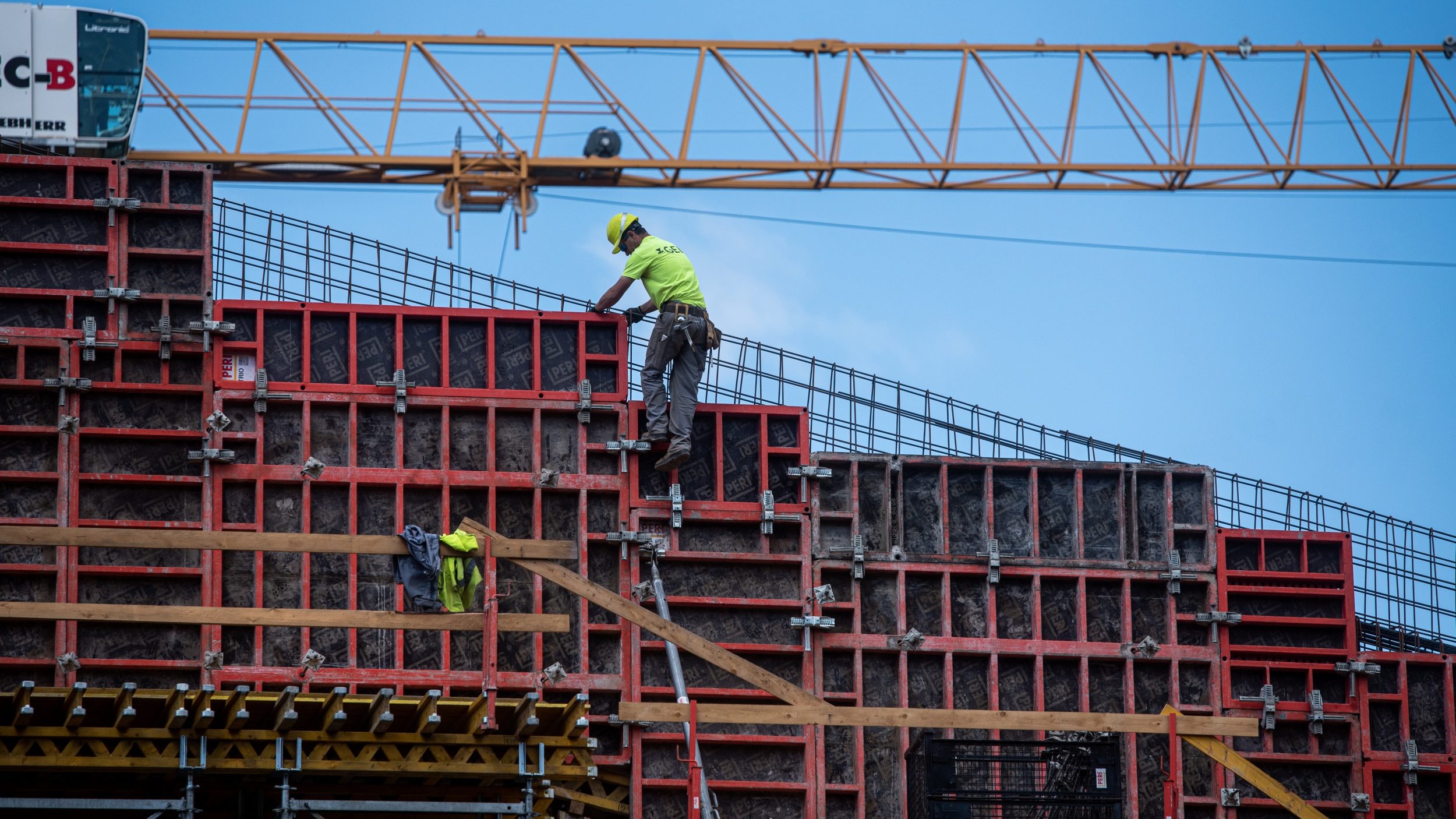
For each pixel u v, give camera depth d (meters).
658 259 43.97
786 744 43.31
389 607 42.34
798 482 45.19
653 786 42.44
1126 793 44.59
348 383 43.53
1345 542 47.31
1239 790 45.34
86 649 41.09
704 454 44.88
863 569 44.84
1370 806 45.59
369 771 35.53
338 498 43.00
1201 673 46.25
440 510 43.25
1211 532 46.97
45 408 42.66
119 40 53.38
